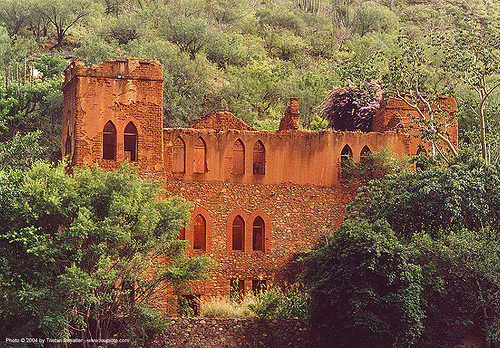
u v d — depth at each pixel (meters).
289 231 70.44
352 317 54.75
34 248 51.22
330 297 55.66
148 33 152.12
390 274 54.53
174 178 68.38
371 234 55.81
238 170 71.19
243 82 127.50
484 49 75.31
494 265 55.00
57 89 115.19
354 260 55.53
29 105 114.56
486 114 83.62
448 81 112.38
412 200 60.22
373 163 71.50
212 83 126.44
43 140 107.25
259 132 70.88
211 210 68.88
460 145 83.75
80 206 54.53
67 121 68.62
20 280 52.00
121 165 57.19
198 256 64.06
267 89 131.00
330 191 71.69
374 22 190.12
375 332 53.72
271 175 70.81
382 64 143.38
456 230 59.28
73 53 136.50
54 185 55.28
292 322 58.81
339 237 57.38
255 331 58.28
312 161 71.81
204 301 66.12
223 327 58.06
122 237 53.59
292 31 181.62
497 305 56.75
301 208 71.00
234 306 62.41
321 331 58.03
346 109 86.06
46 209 53.78
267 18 183.75
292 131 71.75
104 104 65.00
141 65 66.12
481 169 62.56
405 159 71.06
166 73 117.06
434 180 60.34
